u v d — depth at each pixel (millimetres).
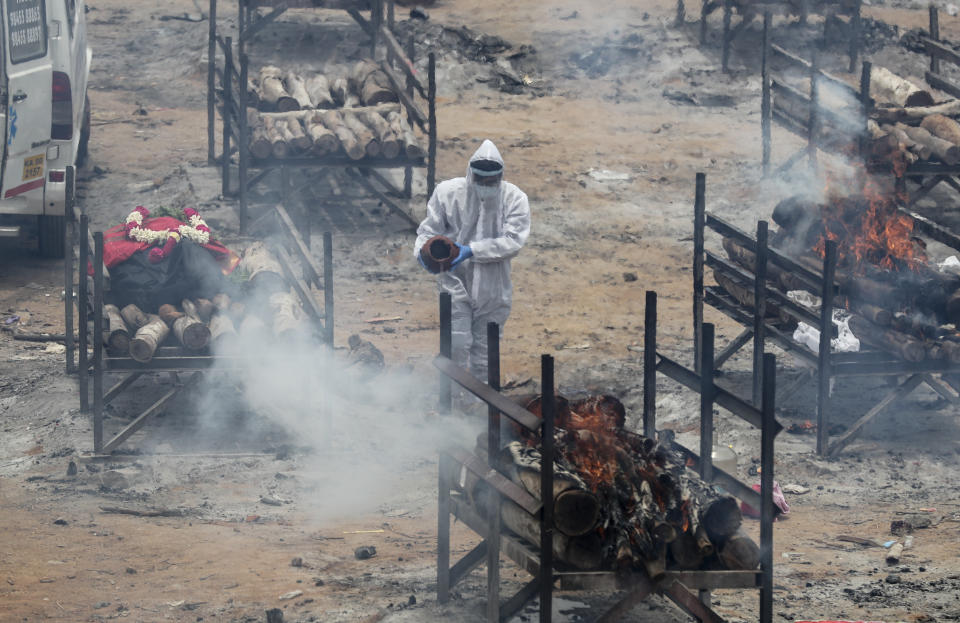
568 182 62656
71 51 49969
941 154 52625
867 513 30562
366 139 53125
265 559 26219
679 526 19984
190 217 37750
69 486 31234
